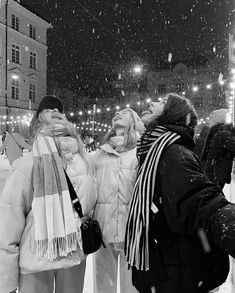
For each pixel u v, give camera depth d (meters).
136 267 1.93
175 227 1.81
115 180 2.59
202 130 5.20
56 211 2.15
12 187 2.19
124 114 2.72
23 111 40.19
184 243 1.84
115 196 2.57
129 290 2.69
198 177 1.76
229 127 4.63
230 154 4.60
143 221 1.88
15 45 39.72
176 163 1.81
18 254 2.19
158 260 1.86
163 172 1.84
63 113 2.69
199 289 1.85
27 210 2.26
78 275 2.47
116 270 2.77
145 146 2.07
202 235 1.76
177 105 2.05
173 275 1.84
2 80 37.66
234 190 6.90
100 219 2.59
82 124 45.25
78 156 2.39
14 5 38.59
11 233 2.16
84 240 2.24
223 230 1.58
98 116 59.12
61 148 2.29
